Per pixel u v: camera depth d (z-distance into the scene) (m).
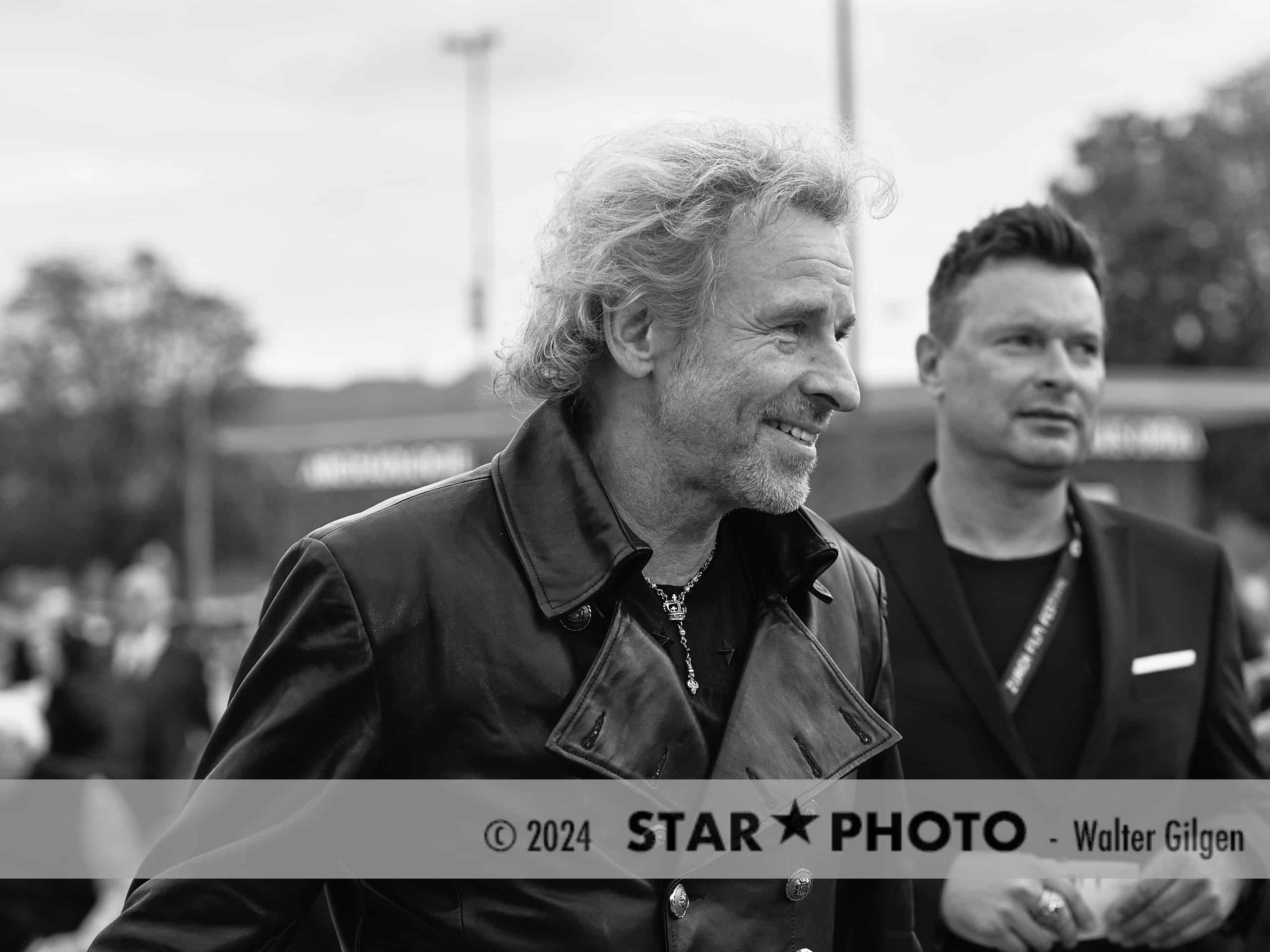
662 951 1.76
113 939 1.65
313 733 1.71
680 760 1.81
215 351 66.31
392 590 1.74
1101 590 2.80
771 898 1.84
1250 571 8.43
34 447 63.44
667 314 1.81
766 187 1.79
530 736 1.74
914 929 2.59
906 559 2.84
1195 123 40.19
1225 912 2.62
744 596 1.97
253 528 60.94
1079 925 2.55
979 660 2.73
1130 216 38.81
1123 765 2.72
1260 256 39.69
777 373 1.78
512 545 1.81
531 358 1.92
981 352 2.86
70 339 65.12
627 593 1.84
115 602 7.49
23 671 7.65
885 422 13.74
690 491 1.87
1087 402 2.86
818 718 1.92
